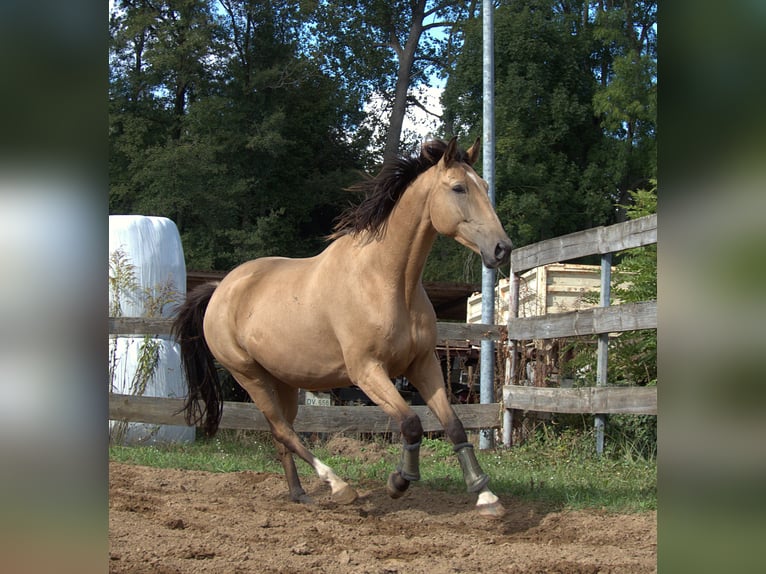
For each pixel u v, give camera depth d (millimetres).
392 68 31469
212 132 25578
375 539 4371
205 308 6270
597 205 22656
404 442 4695
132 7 26438
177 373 9773
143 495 5355
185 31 26031
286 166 27125
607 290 7520
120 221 9734
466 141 22812
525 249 8750
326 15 30125
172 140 25000
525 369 9398
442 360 13766
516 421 8805
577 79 23266
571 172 22875
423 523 4914
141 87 26484
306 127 27656
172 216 25422
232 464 7254
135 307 9594
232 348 5699
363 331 4676
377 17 30266
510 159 21969
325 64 30562
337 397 10898
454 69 24047
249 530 4449
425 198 4547
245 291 5676
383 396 4625
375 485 6258
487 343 9078
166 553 3791
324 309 4941
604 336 7469
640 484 5910
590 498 5434
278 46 27188
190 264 24250
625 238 7027
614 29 23656
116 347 9141
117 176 25984
